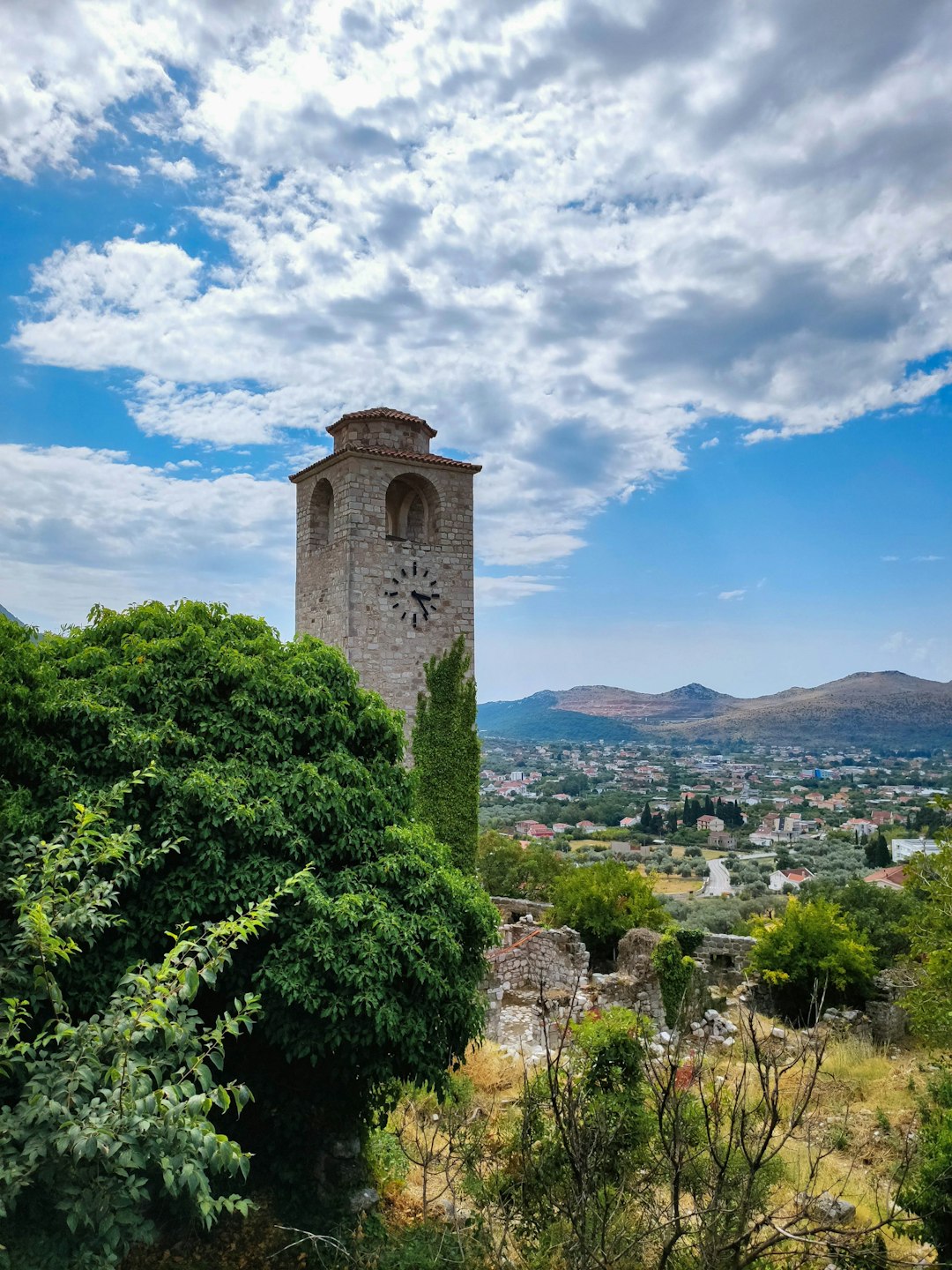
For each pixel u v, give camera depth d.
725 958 38.03
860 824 162.50
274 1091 14.82
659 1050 20.12
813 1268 11.27
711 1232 8.00
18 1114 8.22
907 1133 16.88
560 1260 10.58
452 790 35.50
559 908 40.84
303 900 13.47
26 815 12.34
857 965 30.70
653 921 38.84
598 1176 10.67
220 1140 8.32
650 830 171.38
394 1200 14.80
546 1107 13.44
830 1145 16.77
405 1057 13.79
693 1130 10.67
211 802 13.35
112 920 11.36
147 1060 8.95
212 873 13.30
